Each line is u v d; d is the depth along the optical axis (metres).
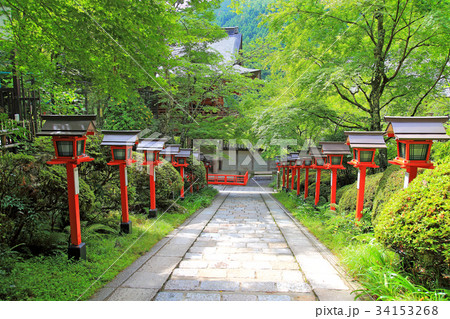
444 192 2.95
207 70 12.23
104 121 12.18
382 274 3.13
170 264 4.01
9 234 3.90
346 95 10.66
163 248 4.86
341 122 10.03
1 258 3.38
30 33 4.97
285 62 9.66
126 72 5.18
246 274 3.65
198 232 6.18
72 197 3.87
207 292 3.11
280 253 4.65
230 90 13.11
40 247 4.16
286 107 8.82
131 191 6.57
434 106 8.72
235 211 9.93
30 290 2.93
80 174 5.86
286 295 3.04
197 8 5.84
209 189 16.00
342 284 3.27
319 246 4.93
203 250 4.82
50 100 8.18
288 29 9.23
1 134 5.25
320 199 9.70
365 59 7.73
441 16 6.28
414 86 8.54
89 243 4.65
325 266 3.86
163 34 5.17
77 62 5.11
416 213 3.00
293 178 14.45
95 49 4.54
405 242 3.00
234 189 20.22
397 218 3.15
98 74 4.97
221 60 13.10
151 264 4.01
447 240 2.71
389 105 10.13
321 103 8.81
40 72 6.21
